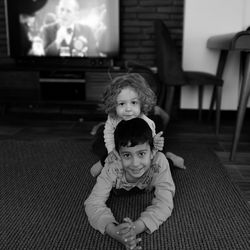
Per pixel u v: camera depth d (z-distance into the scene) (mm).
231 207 1341
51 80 3031
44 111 3381
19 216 1270
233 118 3150
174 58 2471
